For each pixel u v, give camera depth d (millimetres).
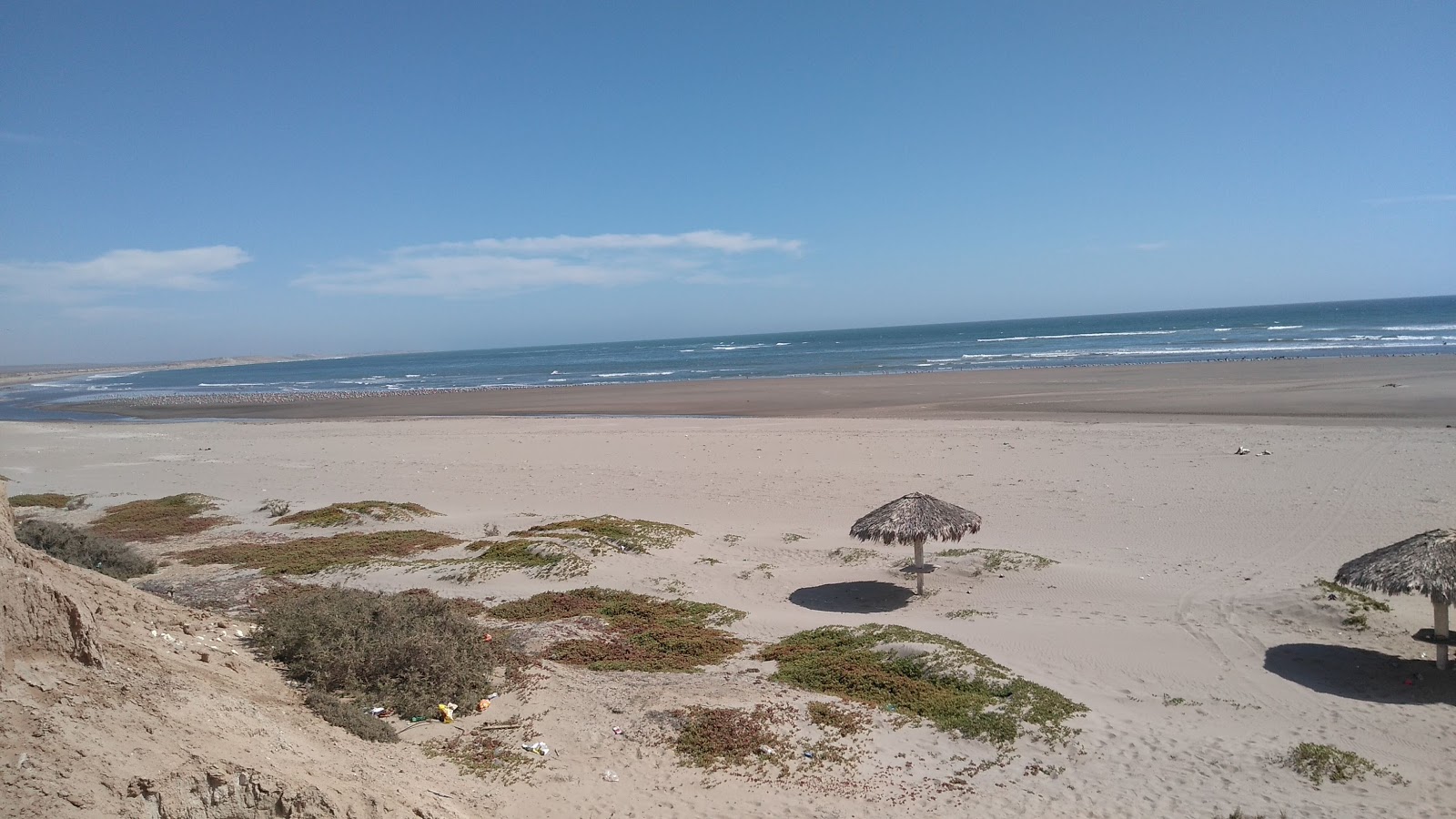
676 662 11883
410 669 9984
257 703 7852
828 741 9367
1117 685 11266
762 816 7852
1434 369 46438
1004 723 9750
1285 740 9602
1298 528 18844
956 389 51562
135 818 5168
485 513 23438
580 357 151750
